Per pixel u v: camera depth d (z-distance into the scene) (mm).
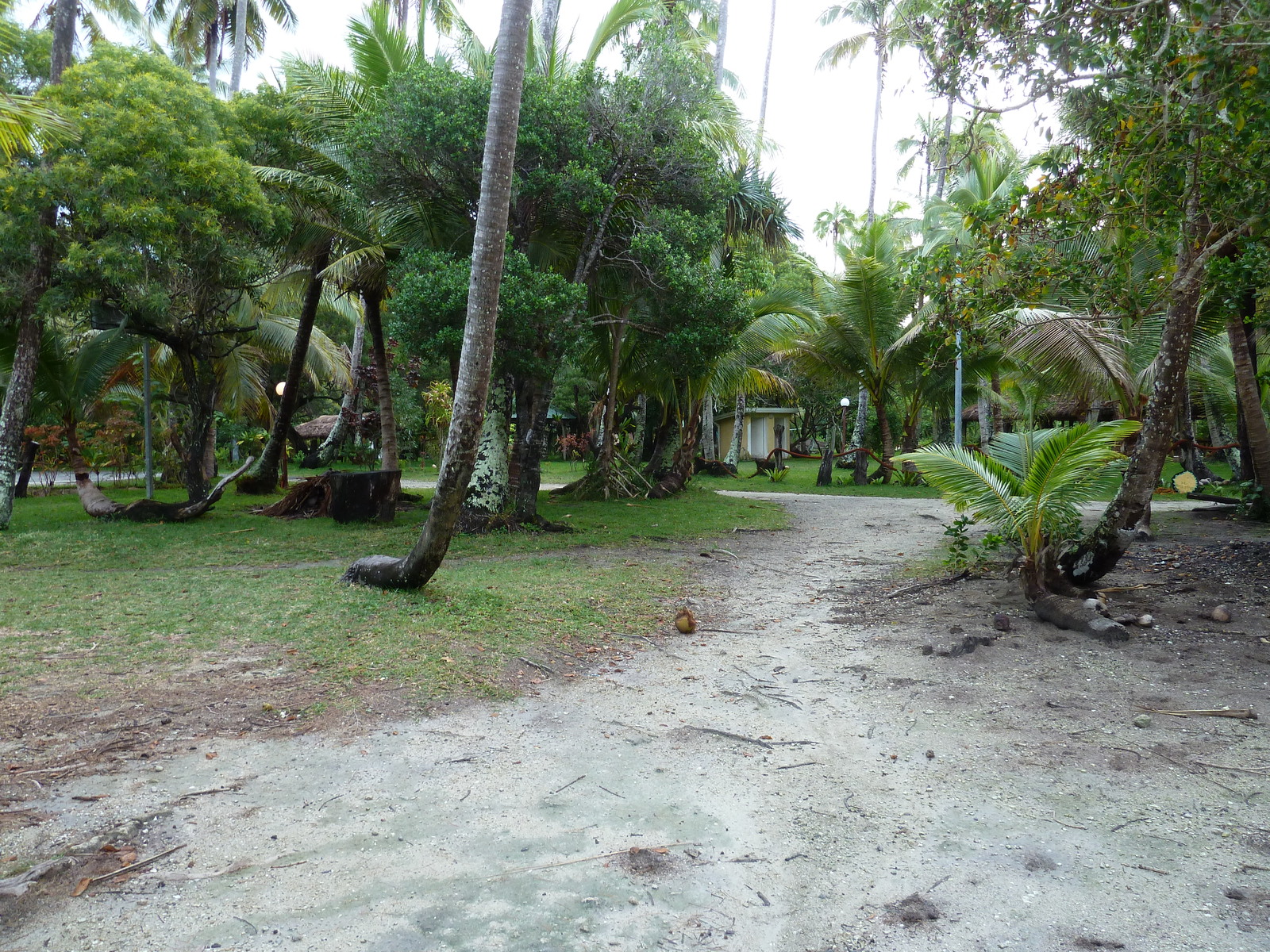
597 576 8898
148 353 15164
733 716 4930
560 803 3740
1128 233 5953
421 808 3650
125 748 4090
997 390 22672
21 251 10953
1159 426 6820
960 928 2775
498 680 5387
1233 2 4941
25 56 12195
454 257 12523
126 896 2879
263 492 17859
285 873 3072
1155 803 3650
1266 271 6457
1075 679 5309
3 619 6430
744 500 18109
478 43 13023
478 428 6969
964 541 8062
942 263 6969
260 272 12234
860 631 6836
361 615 6566
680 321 12266
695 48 17266
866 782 3994
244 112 12930
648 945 2686
